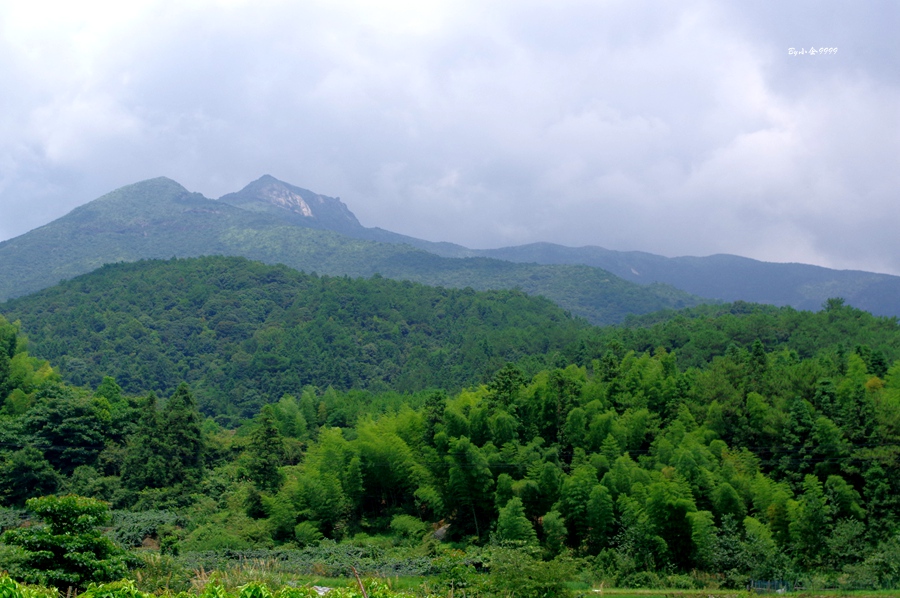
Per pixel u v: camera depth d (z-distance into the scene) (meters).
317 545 59.62
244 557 51.50
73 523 28.84
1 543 30.09
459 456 61.06
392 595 21.41
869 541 51.72
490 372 129.00
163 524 60.34
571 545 56.53
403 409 78.88
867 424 58.38
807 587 47.81
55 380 93.56
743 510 54.59
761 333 112.50
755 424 64.69
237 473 73.31
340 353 177.00
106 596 20.23
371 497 67.88
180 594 22.11
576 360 117.69
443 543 59.81
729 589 48.59
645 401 70.81
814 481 53.91
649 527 52.94
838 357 82.44
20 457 66.56
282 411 98.56
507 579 33.25
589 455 62.97
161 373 165.25
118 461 72.56
